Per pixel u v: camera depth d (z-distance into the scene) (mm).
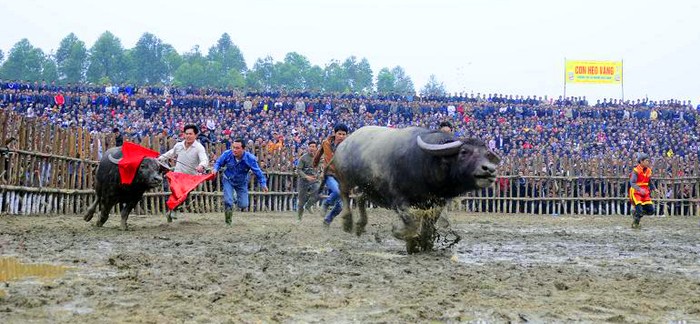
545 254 10539
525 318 5684
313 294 6527
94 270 7676
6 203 15125
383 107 53688
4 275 7219
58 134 17031
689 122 53750
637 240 13375
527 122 52250
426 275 7730
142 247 10102
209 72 143500
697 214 24922
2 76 140250
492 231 15078
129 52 148750
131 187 12719
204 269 7828
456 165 9281
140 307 5793
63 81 144500
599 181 25406
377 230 14016
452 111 53375
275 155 23609
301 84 152125
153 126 44656
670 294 6777
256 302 6102
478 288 6953
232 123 47344
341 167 11414
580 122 52438
